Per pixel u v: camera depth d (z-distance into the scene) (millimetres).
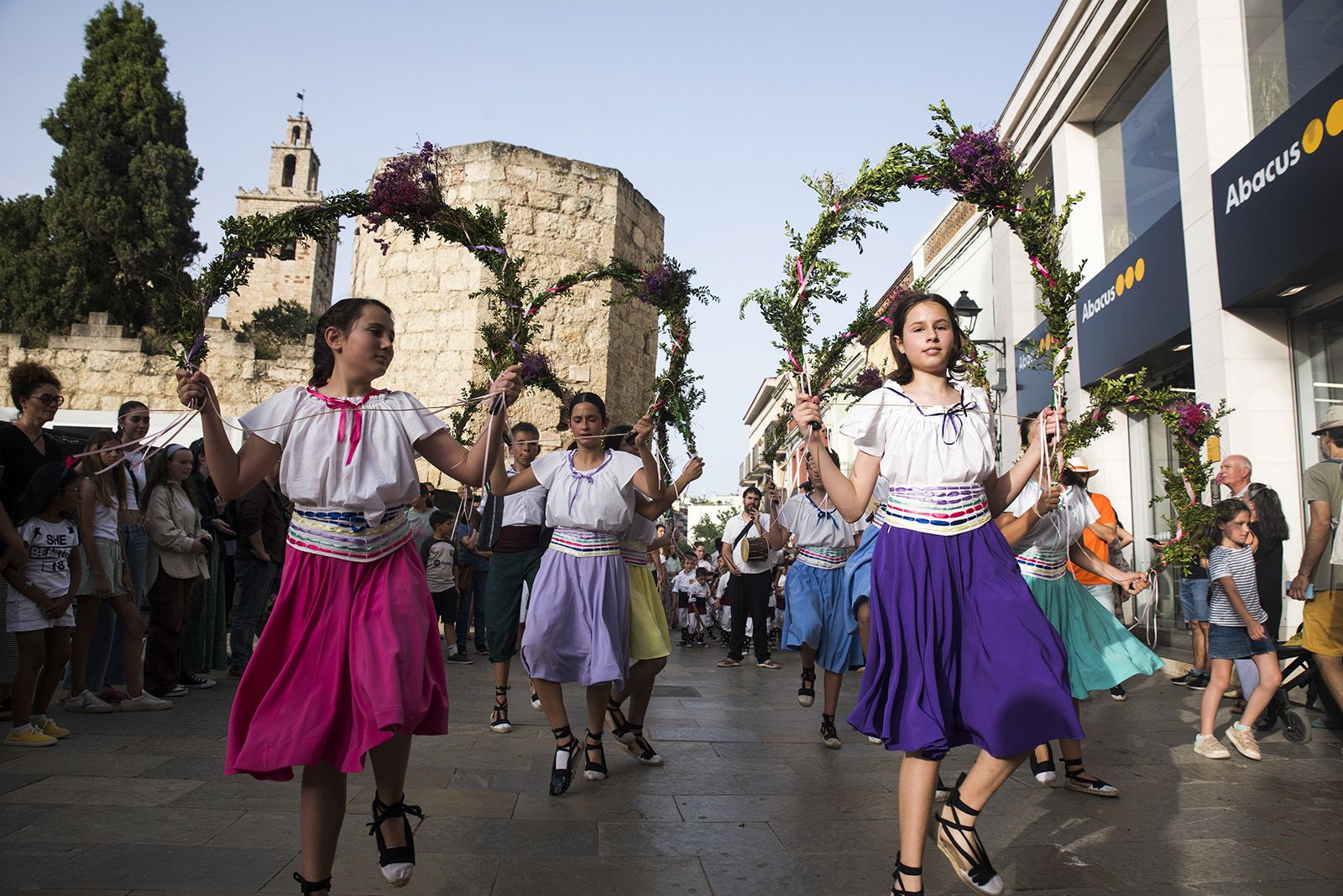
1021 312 13805
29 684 5105
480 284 14977
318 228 3699
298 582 2645
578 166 16016
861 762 5219
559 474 4867
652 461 4965
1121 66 11266
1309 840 3691
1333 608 5430
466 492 5148
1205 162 8789
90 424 14688
